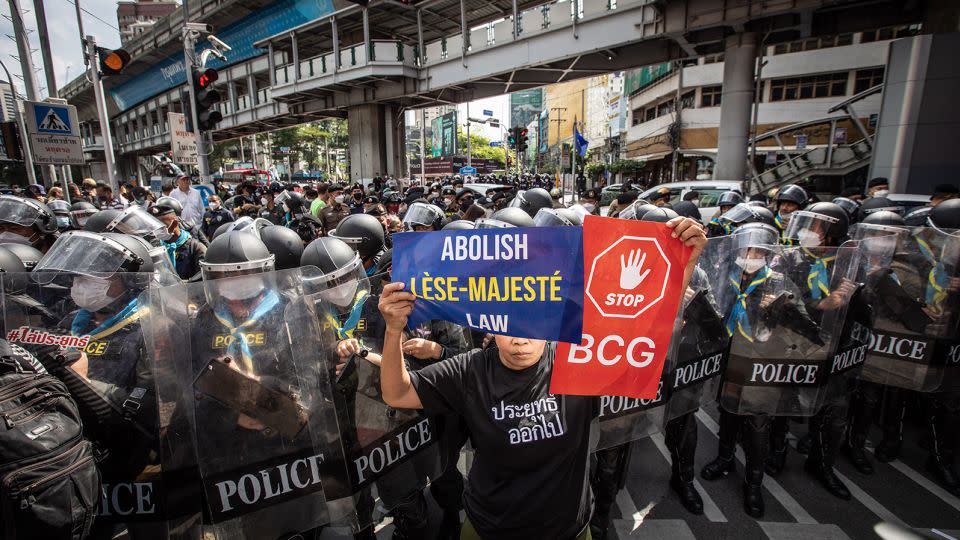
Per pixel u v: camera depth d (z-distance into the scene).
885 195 6.75
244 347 1.61
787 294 2.54
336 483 1.72
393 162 23.58
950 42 8.46
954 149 8.66
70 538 1.37
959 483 2.96
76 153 7.55
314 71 20.88
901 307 2.81
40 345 1.60
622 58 15.34
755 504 2.75
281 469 1.65
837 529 2.65
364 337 1.89
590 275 1.39
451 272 1.44
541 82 17.70
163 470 1.60
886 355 2.89
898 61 9.02
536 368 1.47
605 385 1.43
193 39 7.91
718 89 24.77
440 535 2.57
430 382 1.51
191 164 9.23
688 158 27.62
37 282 1.63
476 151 80.69
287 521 1.69
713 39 13.09
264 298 1.63
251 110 26.75
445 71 17.95
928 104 8.75
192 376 1.60
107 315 1.62
